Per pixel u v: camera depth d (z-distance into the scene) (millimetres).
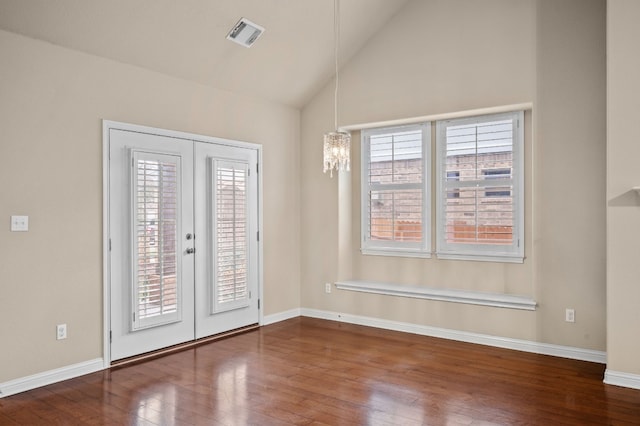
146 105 4176
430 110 4762
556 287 4125
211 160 4707
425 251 5078
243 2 4008
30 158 3424
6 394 3311
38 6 3246
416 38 4855
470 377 3658
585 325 4012
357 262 5633
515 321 4340
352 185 5648
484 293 4684
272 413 3039
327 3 4410
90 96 3775
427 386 3482
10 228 3328
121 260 4000
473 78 4516
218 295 4785
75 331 3699
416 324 4938
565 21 4055
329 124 5523
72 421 2934
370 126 5328
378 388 3451
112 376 3705
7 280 3318
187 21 3916
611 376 3490
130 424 2893
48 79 3518
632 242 3406
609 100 3467
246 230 5098
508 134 4586
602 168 3918
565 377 3635
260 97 5273
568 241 4062
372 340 4707
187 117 4520
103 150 3854
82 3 3369
